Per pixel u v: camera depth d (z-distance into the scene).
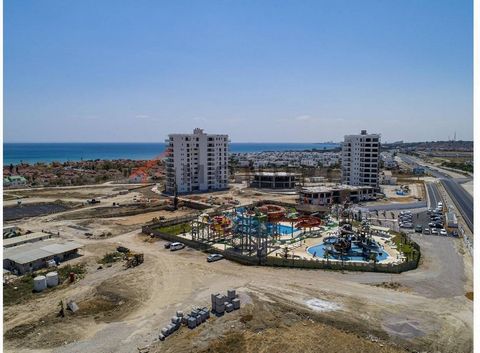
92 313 51.59
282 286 60.06
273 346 42.44
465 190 184.50
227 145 185.50
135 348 42.81
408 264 67.88
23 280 64.19
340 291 57.62
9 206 137.38
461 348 41.84
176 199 135.62
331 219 115.69
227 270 68.50
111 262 74.31
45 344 43.88
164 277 65.00
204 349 42.22
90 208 133.75
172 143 168.00
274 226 95.00
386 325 46.81
